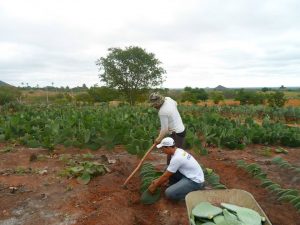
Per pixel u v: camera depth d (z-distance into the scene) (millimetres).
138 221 3426
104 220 3350
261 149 6832
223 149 6703
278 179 4852
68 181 4383
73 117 7797
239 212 2857
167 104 4137
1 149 6172
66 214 3570
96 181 4375
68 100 22797
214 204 3119
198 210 2926
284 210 3680
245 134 7336
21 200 3871
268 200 3963
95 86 24984
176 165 3621
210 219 2844
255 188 4344
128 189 4141
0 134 7199
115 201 3734
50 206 3740
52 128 6648
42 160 5375
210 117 8594
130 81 24984
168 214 3574
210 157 5938
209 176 4383
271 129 7848
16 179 4453
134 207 3750
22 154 5754
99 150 6254
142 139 5852
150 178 4012
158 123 7891
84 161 5254
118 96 25438
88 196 3943
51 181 4395
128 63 24516
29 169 4867
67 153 5922
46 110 12320
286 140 7293
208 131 7031
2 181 4379
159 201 3791
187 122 8094
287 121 14117
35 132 6973
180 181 3693
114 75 24641
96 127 6832
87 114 9219
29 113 10055
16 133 7031
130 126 7293
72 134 6277
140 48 24859
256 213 2855
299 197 3691
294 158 6223
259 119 14562
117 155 5934
